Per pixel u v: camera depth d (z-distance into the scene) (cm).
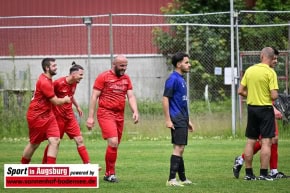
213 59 4403
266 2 5478
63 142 3959
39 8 5597
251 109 2394
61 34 5141
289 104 3988
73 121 2633
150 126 4100
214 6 5522
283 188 2214
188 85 4112
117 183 2362
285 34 4416
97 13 5497
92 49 5109
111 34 3912
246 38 4438
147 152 3381
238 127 4069
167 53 4694
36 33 5034
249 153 2411
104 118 2431
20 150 3531
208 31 4447
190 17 4625
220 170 2719
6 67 4612
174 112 2262
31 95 4122
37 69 4928
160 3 5472
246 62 4191
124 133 4056
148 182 2384
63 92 2619
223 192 2136
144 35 5009
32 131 2431
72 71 2628
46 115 2414
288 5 5484
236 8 5497
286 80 4188
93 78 4941
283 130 4003
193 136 4084
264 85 2378
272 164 2503
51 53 5069
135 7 5466
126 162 2991
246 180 2411
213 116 4128
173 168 2281
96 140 3988
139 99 4356
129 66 4778
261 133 2395
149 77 4550
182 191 2159
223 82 4328
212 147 3588
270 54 2402
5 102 4144
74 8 5519
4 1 5666
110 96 2434
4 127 4128
